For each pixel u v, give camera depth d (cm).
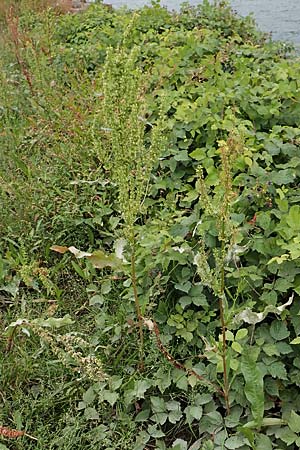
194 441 256
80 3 1100
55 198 375
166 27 705
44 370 279
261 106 395
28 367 277
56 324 261
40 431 249
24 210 378
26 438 249
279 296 278
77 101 494
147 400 269
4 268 345
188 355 285
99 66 623
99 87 502
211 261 290
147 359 276
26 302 320
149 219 351
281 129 363
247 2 1217
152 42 631
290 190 317
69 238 368
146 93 464
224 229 224
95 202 370
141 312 275
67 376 278
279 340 262
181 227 310
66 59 639
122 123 230
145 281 297
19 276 331
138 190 242
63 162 407
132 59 227
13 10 893
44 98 497
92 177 387
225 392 248
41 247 368
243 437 239
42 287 340
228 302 287
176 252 291
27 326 283
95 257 274
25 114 524
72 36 760
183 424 262
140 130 241
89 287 324
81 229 370
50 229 376
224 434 244
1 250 364
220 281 240
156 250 300
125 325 289
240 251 253
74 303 326
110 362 284
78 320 316
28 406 262
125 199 241
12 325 260
